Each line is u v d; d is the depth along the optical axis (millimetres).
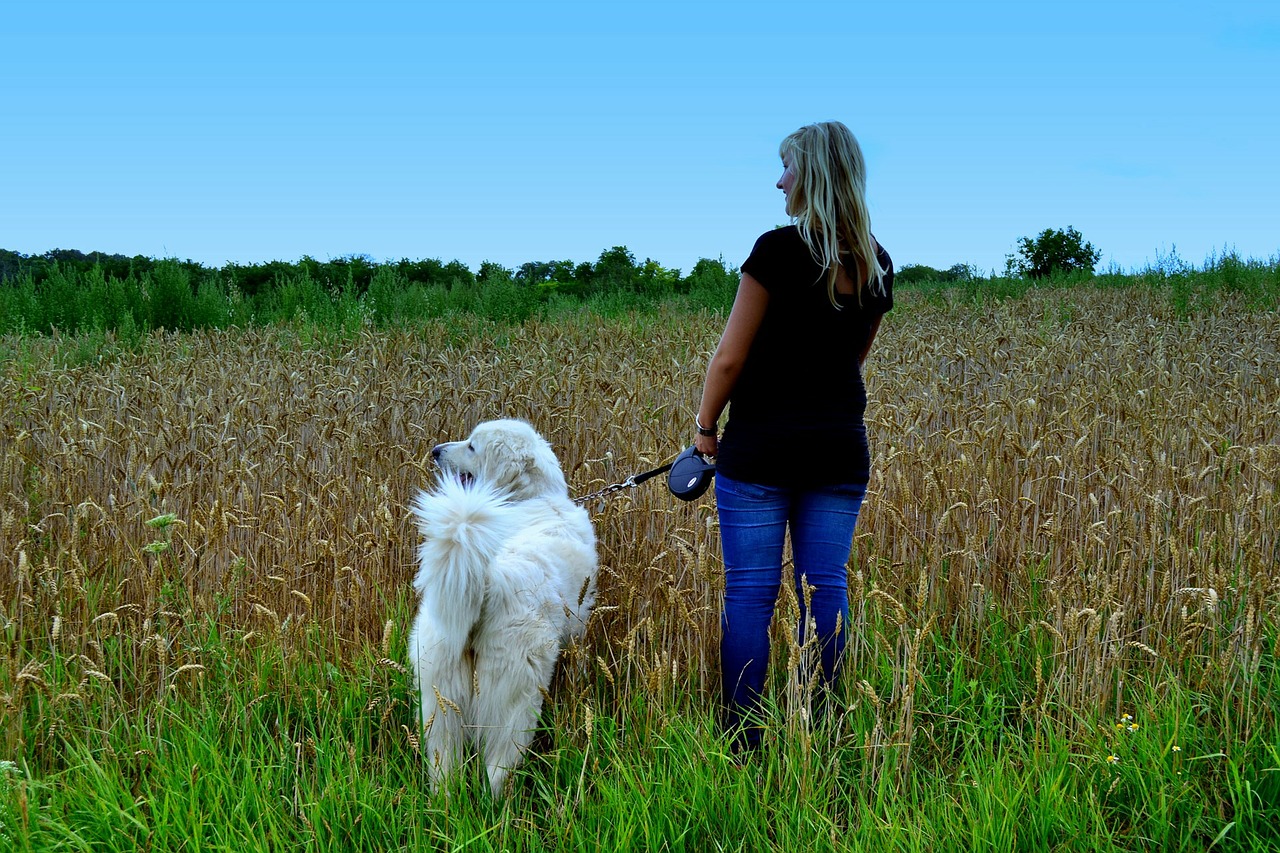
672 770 2996
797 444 3094
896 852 2576
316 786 2998
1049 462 4812
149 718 3324
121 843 2676
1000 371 8250
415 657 3166
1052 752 3057
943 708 3498
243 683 3574
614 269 23672
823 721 3090
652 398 6949
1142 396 6535
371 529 4469
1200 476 4375
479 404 6527
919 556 4395
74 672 3596
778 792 2928
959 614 4004
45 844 2625
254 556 4352
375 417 6477
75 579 3525
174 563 4211
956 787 2990
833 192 2982
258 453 5531
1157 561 4031
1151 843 2701
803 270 2994
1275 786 2809
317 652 3818
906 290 19562
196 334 11945
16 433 5602
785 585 3135
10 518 4160
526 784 3195
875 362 8367
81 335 12062
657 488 4543
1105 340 10438
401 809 2889
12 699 2900
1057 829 2715
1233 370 8078
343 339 11555
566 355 9250
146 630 3396
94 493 5246
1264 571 3984
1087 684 3322
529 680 3090
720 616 3820
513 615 3088
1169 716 3080
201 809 2861
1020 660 3807
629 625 3857
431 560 2977
